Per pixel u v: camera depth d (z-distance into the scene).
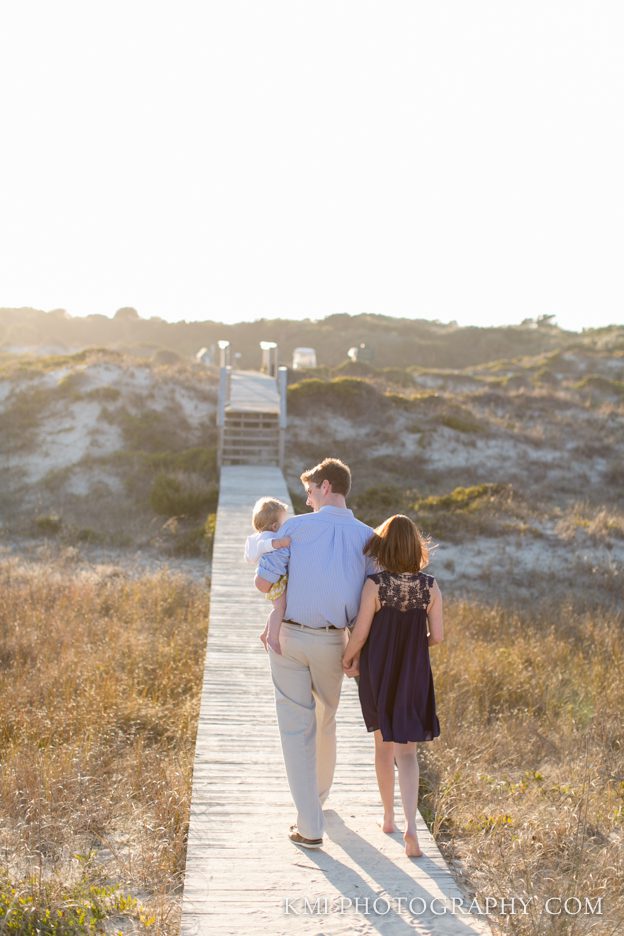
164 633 9.90
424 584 4.05
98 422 21.72
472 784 5.83
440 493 19.06
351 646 4.07
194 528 16.25
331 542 4.09
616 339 47.34
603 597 13.30
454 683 8.42
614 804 5.71
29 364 26.20
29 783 5.65
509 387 29.72
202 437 21.94
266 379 26.61
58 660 8.74
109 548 15.49
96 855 4.93
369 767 5.48
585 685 8.86
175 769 6.01
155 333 60.12
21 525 16.56
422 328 58.53
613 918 4.06
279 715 4.22
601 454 22.30
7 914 4.12
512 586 13.72
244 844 4.36
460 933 3.64
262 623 9.05
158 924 4.07
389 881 4.02
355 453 21.23
